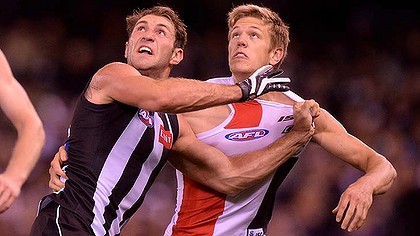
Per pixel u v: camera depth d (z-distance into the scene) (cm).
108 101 1634
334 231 3347
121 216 1683
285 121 1870
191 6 4372
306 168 3450
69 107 3738
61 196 1639
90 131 1639
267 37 1873
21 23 4094
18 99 1280
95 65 4053
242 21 1880
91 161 1634
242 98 1661
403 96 4097
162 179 3319
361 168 1916
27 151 1259
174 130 1745
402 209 3391
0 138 3319
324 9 4609
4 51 3956
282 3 4503
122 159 1652
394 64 4300
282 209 3359
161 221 3191
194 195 1859
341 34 4478
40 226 1600
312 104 1817
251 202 1872
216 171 1802
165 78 1780
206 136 1834
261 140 1858
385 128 3903
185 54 4150
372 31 4472
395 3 4547
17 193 1240
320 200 3384
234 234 1884
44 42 4031
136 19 1833
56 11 4172
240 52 1852
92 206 1623
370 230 3331
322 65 4250
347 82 4150
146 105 1598
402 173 3588
